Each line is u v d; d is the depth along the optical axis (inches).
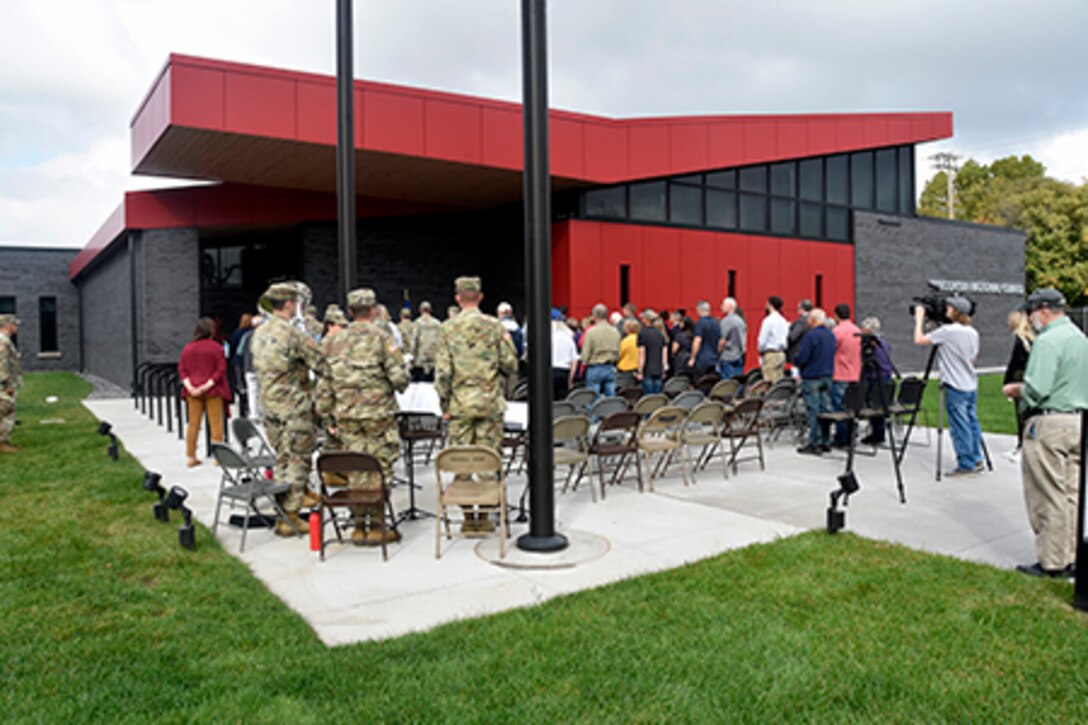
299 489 242.7
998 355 1147.3
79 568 205.5
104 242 808.3
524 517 261.3
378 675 143.1
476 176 649.6
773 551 216.8
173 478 332.8
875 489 305.9
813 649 153.2
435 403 325.7
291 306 240.8
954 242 1067.9
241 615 173.3
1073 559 194.1
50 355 1157.1
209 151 576.4
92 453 390.0
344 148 322.3
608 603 178.2
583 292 691.4
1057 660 147.6
